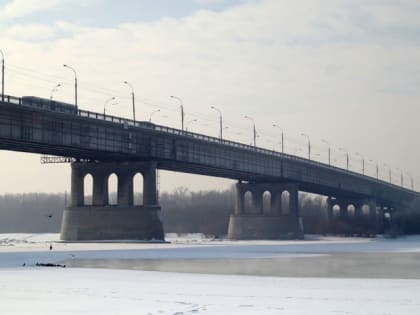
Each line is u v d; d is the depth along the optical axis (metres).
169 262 103.25
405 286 63.91
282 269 89.75
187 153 181.25
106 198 177.50
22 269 84.31
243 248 154.38
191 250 140.38
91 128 150.12
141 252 130.50
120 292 57.19
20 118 132.75
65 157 174.00
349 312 46.34
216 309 47.41
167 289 59.91
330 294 56.56
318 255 127.69
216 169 198.25
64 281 67.12
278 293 57.22
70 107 145.88
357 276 78.44
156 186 176.25
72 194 177.38
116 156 170.00
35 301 51.19
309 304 50.06
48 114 137.88
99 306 48.69
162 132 170.62
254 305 49.38
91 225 174.12
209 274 79.81
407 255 128.88
